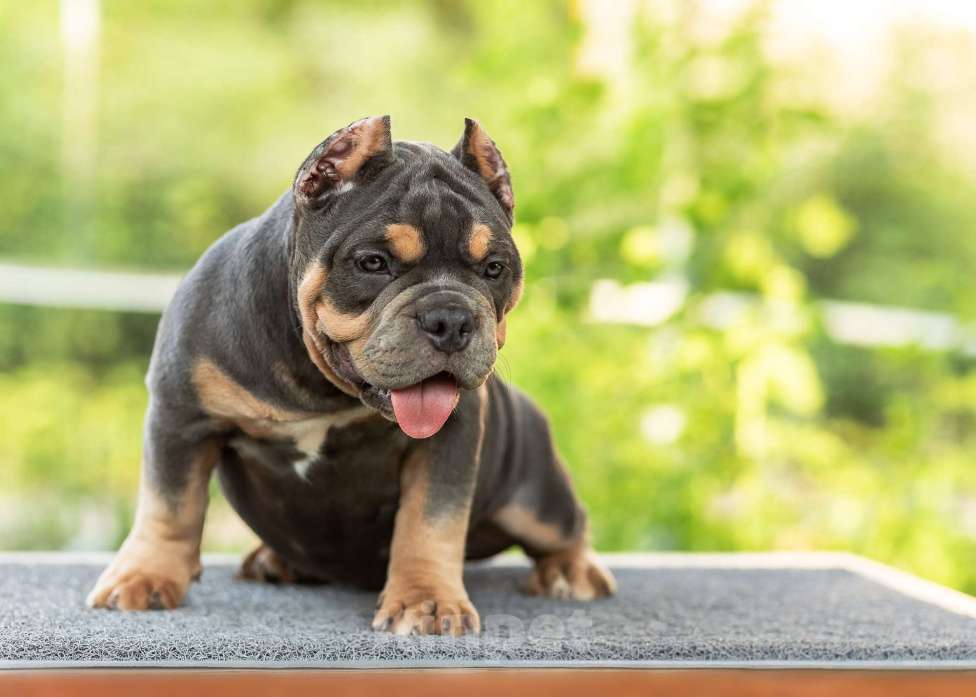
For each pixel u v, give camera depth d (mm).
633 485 6438
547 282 6617
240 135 14469
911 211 12484
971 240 12453
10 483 7816
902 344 7137
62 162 12484
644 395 6504
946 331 7371
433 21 15398
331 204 3482
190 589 4184
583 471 6480
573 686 3041
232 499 4070
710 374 6543
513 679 3018
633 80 7059
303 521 3951
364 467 3781
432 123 15148
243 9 14922
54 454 7969
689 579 4621
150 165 13719
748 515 6707
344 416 3670
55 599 3820
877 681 3143
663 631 3572
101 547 6840
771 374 6641
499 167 3693
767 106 7109
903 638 3500
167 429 3711
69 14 12555
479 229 3459
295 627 3488
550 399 6512
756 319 6633
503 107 7492
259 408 3639
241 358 3605
